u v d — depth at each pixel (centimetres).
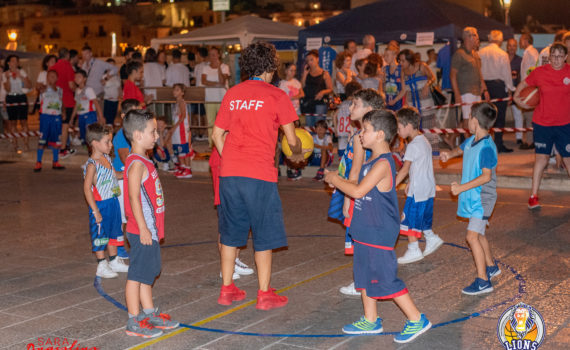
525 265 661
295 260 705
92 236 651
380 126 469
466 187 557
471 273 641
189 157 1294
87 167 635
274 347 470
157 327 506
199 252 749
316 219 906
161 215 511
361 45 1688
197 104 1503
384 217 464
